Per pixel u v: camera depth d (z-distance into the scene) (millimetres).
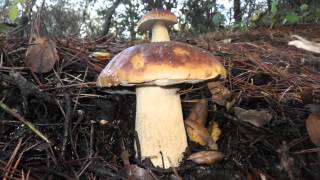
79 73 258
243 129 237
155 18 267
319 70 331
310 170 208
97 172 194
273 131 234
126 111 238
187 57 185
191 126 227
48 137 210
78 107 233
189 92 259
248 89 271
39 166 197
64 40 320
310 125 217
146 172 189
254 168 212
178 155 203
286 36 531
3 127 213
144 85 200
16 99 223
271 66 308
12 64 235
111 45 340
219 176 199
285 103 259
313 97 262
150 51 187
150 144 201
